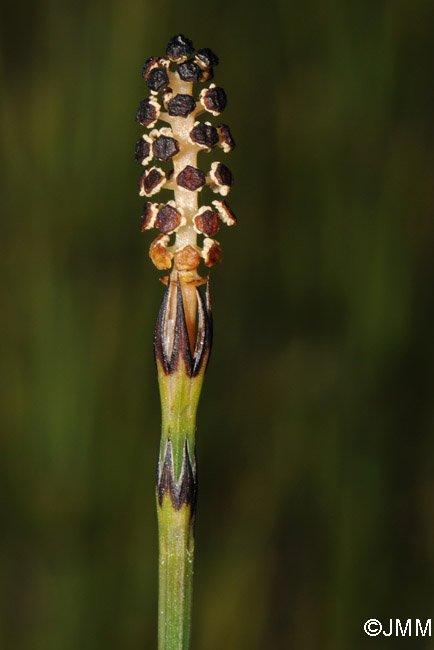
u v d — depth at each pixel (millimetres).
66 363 204
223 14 220
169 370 149
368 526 219
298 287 223
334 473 222
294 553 226
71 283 205
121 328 207
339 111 216
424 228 216
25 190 208
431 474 220
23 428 205
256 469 228
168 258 148
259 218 225
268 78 222
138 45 205
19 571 206
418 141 214
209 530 227
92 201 206
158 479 150
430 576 221
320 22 215
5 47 209
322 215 219
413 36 212
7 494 205
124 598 208
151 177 147
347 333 219
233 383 228
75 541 205
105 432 205
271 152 224
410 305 217
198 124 146
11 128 209
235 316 227
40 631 206
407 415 220
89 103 205
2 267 207
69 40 207
